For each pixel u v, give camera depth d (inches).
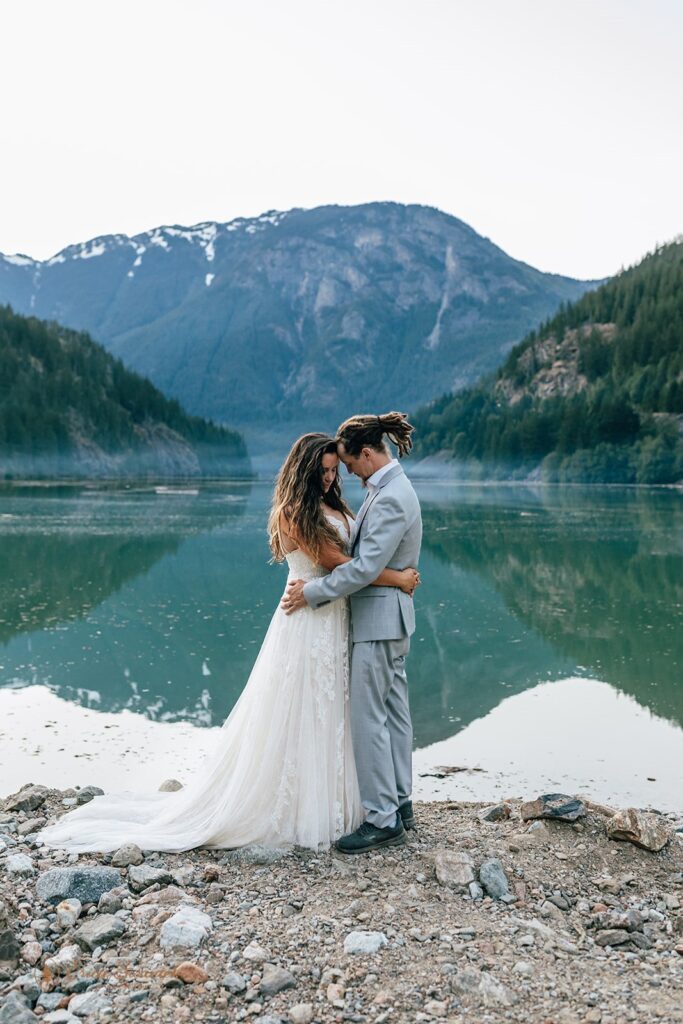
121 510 1643.7
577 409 4822.8
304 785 146.6
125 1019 98.8
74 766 234.8
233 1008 100.8
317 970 107.8
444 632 445.1
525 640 424.2
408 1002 101.1
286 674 146.6
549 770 234.8
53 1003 103.0
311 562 150.2
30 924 121.8
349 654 151.1
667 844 151.4
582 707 303.4
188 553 838.5
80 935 116.0
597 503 2142.0
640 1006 100.4
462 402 7042.3
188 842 146.9
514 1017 98.0
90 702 302.5
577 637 432.1
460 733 272.2
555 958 112.5
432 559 813.2
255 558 796.6
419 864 141.4
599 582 654.5
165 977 107.2
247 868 139.4
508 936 117.8
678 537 1091.3
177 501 2063.2
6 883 134.1
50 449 5098.4
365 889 131.6
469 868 136.0
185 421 6983.3
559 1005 100.8
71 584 616.7
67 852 145.3
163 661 370.0
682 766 238.1
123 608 511.2
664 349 5664.4
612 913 124.9
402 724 156.8
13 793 210.1
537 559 817.5
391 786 148.9
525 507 1930.4
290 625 147.9
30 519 1341.0
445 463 6314.0
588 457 4493.1
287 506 147.1
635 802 210.2
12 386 5482.3
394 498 144.2
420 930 118.0
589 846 150.4
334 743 148.1
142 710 293.6
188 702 304.0
